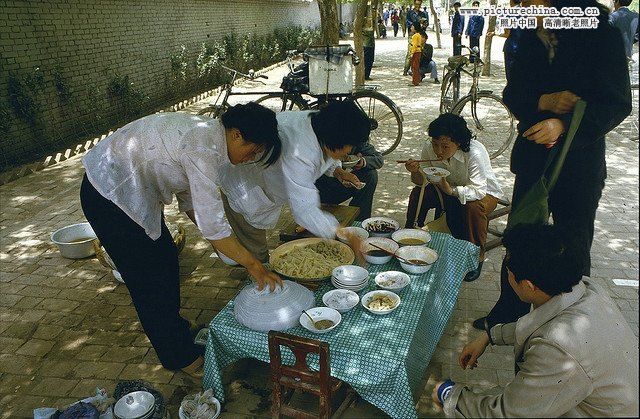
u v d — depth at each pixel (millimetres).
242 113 2289
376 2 12938
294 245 3076
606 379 1650
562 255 1735
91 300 3902
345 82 7242
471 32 15016
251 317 2375
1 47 6750
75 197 5988
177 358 2912
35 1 7270
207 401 2646
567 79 2352
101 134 8500
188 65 12305
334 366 2236
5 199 5914
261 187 3047
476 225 3707
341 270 2807
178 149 2330
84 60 8383
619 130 7840
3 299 3908
